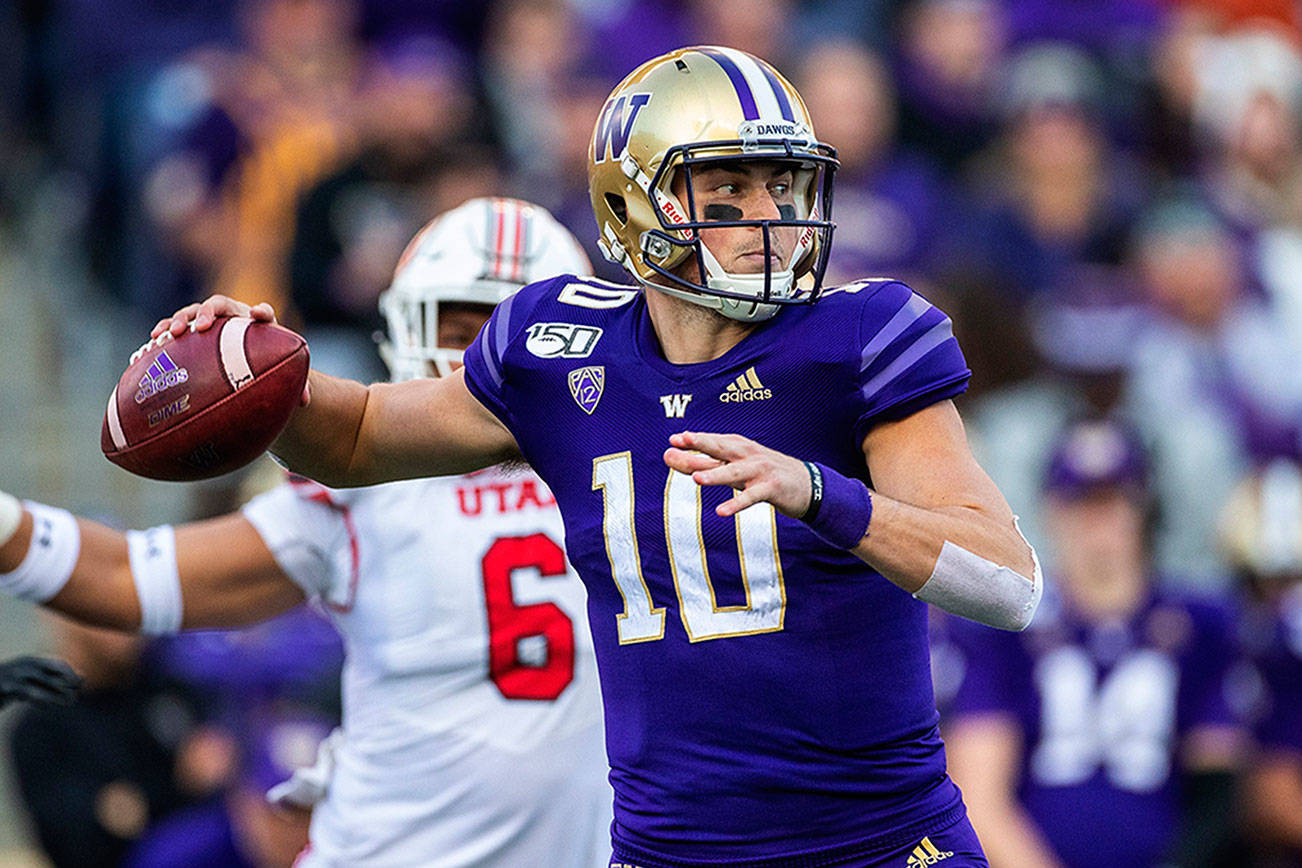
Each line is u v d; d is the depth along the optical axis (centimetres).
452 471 1170
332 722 1953
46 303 3231
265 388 1091
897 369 1029
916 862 1054
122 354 3041
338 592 1391
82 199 3173
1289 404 3022
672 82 1068
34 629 2853
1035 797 1900
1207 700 1919
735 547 1030
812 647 1032
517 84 3144
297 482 1383
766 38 3278
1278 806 2083
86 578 1346
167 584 1362
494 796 1362
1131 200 3203
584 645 1366
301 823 1530
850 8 3400
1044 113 3161
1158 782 1903
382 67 3058
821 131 3061
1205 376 2883
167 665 1977
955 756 1902
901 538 958
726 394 1046
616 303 1125
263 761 1894
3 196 3375
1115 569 1927
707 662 1041
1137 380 2762
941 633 1950
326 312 2756
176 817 1950
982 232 3058
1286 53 3609
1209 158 3497
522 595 1358
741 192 1060
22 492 3016
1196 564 2650
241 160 2923
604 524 1070
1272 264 3186
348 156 2802
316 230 2762
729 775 1045
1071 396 2683
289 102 3014
